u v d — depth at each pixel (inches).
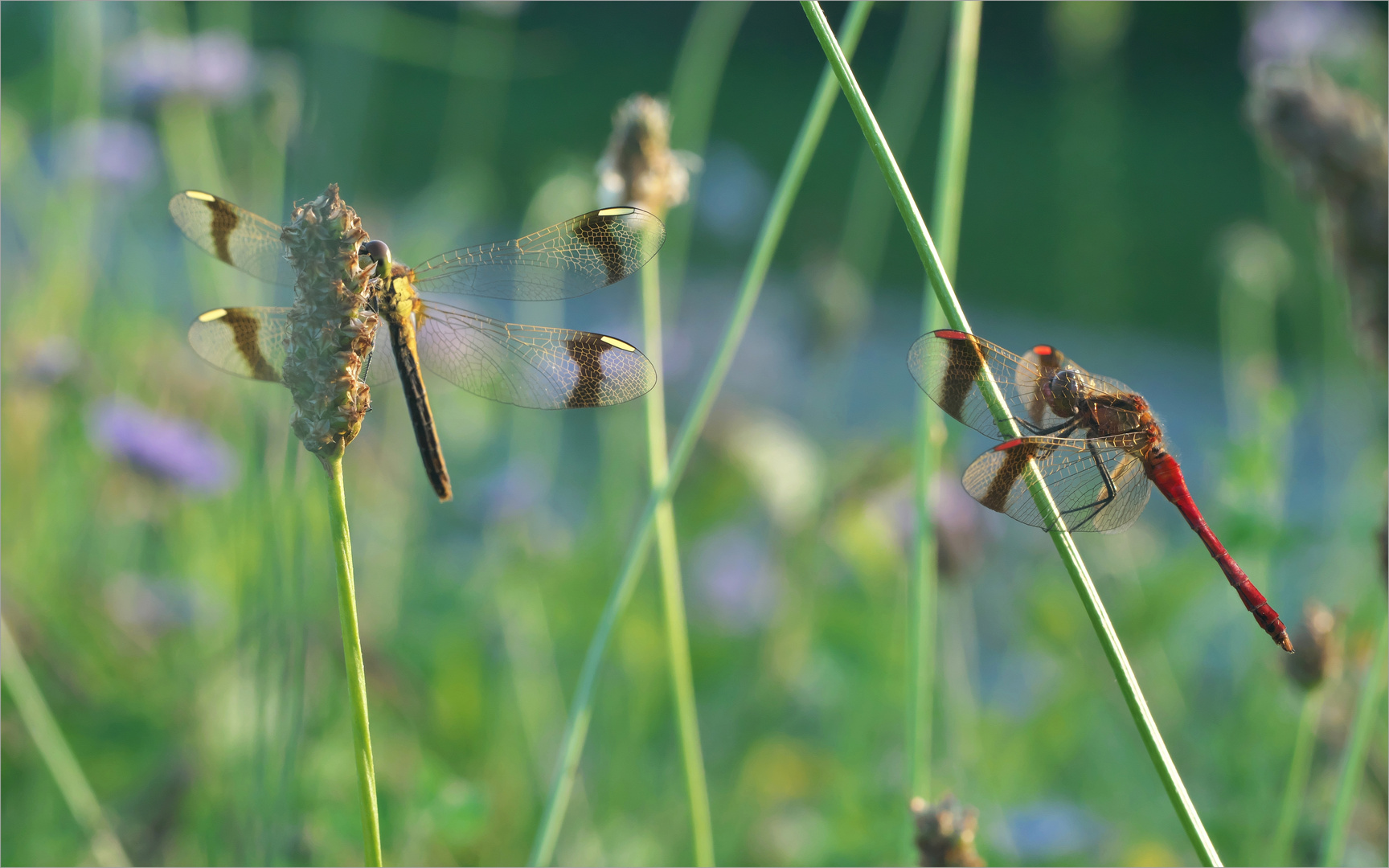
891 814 26.8
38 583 26.9
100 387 27.3
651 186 24.1
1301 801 26.4
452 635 27.6
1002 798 27.1
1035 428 23.8
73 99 28.8
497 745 27.0
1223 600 28.0
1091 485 23.7
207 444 26.9
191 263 27.4
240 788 24.8
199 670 26.3
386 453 28.9
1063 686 27.8
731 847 27.0
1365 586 27.0
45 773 26.0
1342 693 26.5
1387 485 23.7
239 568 25.0
